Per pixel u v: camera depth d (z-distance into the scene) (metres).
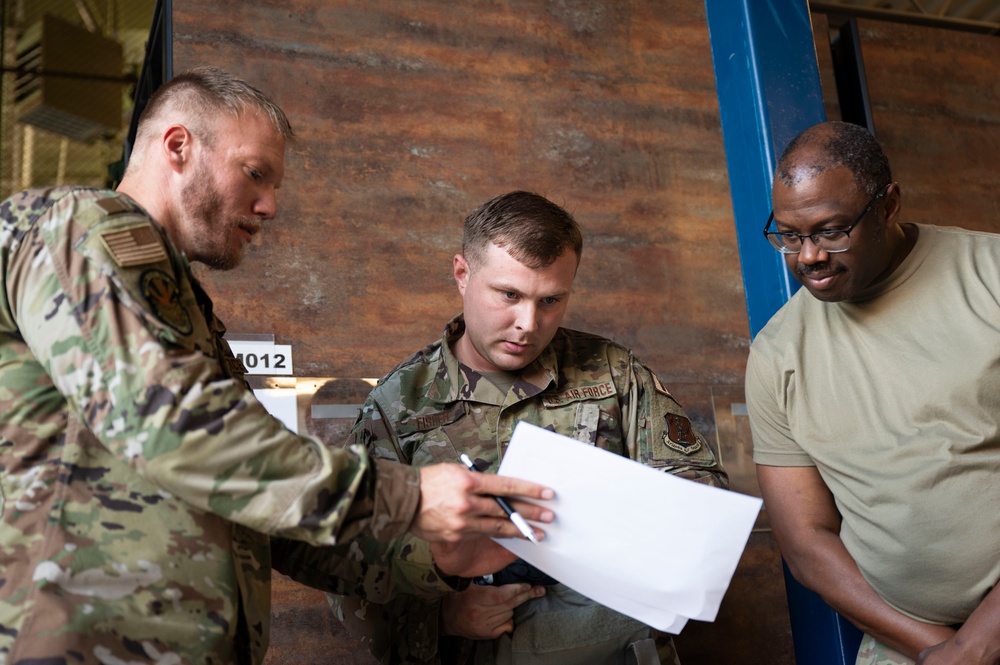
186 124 1.41
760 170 2.45
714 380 3.07
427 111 2.93
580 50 3.18
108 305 1.13
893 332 1.73
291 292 2.66
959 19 3.99
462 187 2.92
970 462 1.60
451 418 1.85
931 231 1.78
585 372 1.91
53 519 1.14
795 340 1.85
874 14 3.86
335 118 2.82
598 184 3.09
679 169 3.20
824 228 1.64
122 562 1.15
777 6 2.52
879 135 3.62
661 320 3.05
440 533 1.25
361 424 1.87
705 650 2.84
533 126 3.05
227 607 1.21
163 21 2.88
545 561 1.38
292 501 1.13
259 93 1.48
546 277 1.74
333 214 2.76
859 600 1.74
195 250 1.42
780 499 1.87
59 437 1.19
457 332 1.99
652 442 1.84
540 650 1.69
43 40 6.41
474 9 3.08
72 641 1.08
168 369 1.12
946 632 1.65
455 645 1.80
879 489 1.68
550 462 1.35
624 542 1.34
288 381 2.59
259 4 2.82
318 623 2.50
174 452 1.10
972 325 1.65
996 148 3.78
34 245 1.19
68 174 7.60
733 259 3.19
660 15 3.32
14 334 1.21
